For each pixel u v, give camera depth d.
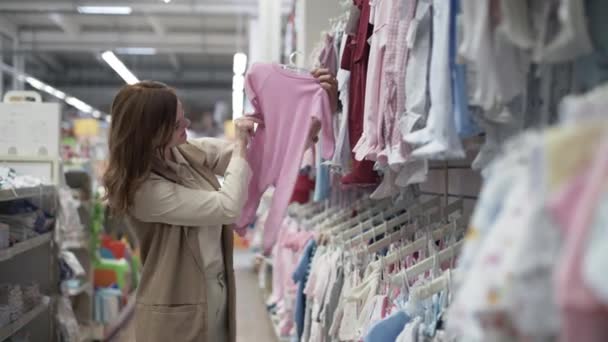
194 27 10.07
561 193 0.71
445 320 1.43
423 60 1.40
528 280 0.73
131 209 1.88
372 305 1.82
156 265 1.93
